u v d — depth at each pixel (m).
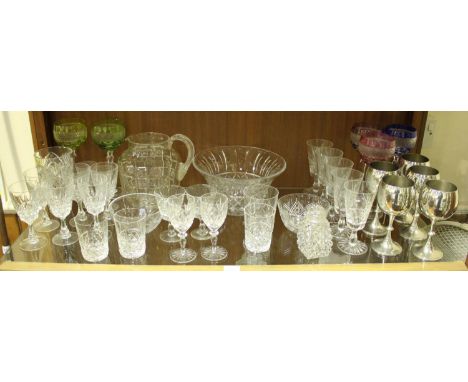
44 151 1.03
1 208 0.93
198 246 0.97
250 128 1.13
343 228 1.03
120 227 0.89
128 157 1.05
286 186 1.19
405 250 0.98
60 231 1.01
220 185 1.00
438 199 0.90
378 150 1.02
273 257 0.95
